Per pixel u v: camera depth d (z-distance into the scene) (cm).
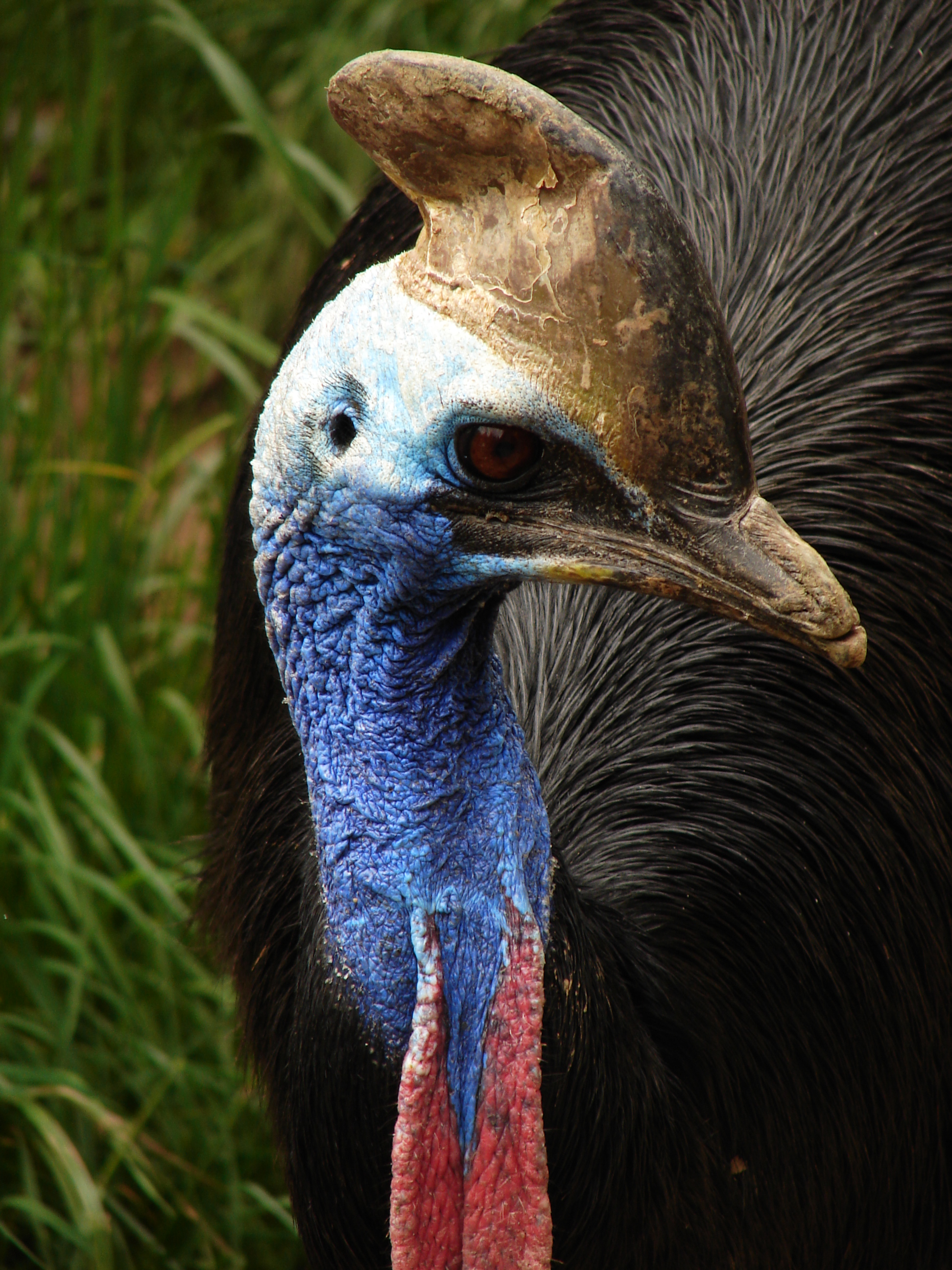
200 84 1160
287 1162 505
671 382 349
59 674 837
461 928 414
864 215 595
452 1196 421
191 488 902
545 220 348
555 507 371
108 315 914
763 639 541
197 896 670
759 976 505
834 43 636
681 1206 468
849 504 555
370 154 362
